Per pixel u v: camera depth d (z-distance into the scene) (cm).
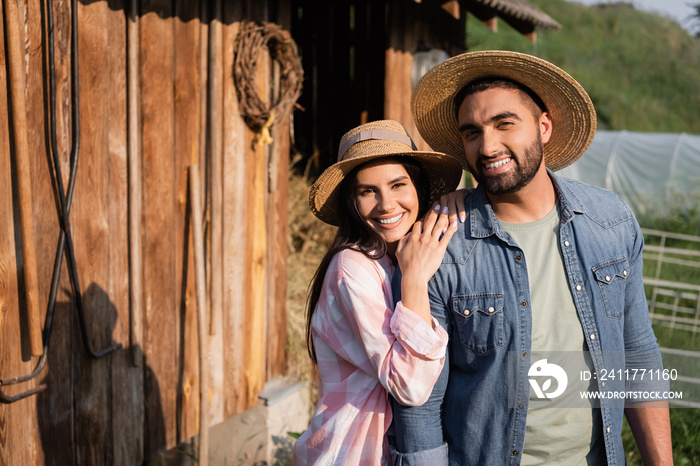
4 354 227
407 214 193
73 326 259
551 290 176
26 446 239
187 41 310
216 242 329
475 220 181
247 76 337
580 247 177
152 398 304
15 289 230
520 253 175
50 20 237
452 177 212
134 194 282
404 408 176
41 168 242
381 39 525
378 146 188
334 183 199
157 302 303
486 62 174
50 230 246
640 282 187
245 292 356
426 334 165
